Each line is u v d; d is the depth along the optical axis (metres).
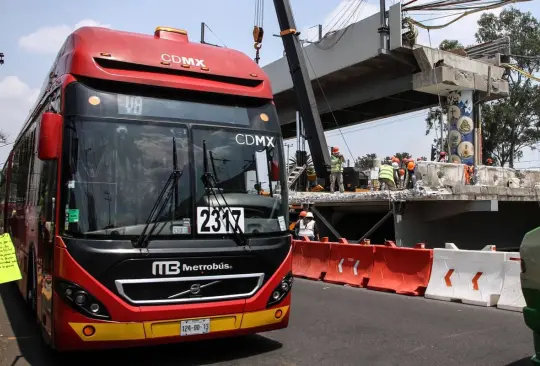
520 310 8.34
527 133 37.38
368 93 27.69
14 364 5.74
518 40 36.38
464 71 23.62
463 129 24.08
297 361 5.84
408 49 23.11
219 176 5.57
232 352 6.20
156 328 4.98
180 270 5.14
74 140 5.09
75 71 5.31
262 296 5.54
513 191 17.09
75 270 4.80
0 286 11.59
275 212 5.87
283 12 21.23
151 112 5.48
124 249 4.93
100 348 4.87
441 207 16.20
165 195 5.25
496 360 5.80
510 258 8.77
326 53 26.61
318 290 11.02
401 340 6.75
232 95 5.93
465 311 8.54
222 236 5.45
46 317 5.55
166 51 5.77
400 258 10.71
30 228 7.41
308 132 21.39
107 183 5.07
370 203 16.98
